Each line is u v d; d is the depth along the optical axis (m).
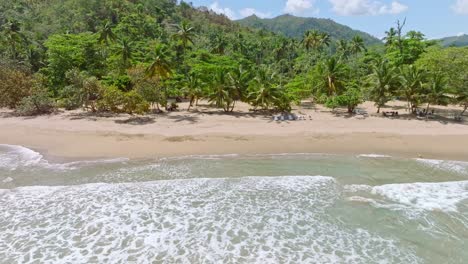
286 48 102.00
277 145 25.22
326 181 17.42
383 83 37.41
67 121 33.16
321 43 96.06
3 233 12.37
